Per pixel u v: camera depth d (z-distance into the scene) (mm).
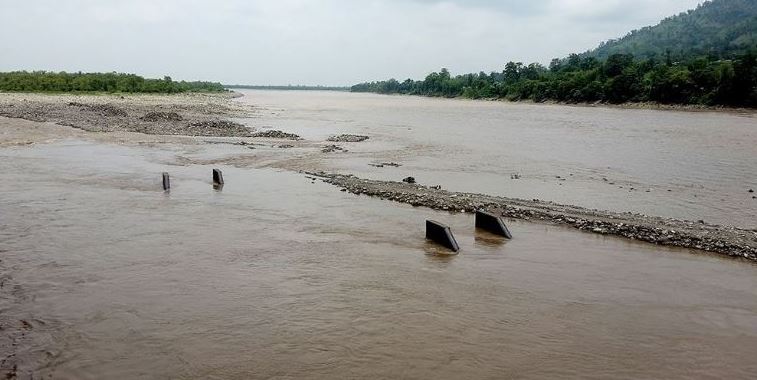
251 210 22203
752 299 13711
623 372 10039
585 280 14852
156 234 18406
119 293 13203
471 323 11953
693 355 10781
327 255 16578
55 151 38156
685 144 50344
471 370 9914
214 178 27625
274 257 16281
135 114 71562
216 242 17656
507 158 40062
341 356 10320
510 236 18750
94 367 9750
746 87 108000
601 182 30562
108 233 18391
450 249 17281
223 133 52375
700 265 16172
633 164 37594
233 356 10242
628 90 136375
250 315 12109
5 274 14266
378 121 80250
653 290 14211
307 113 101125
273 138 50375
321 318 12039
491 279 14805
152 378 9430
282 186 27391
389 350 10609
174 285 13812
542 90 167625
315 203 23641
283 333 11250
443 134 59000
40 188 25641
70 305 12422
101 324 11492
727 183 30516
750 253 17000
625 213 22141
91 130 50844
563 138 55625
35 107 72562
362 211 22281
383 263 15961
